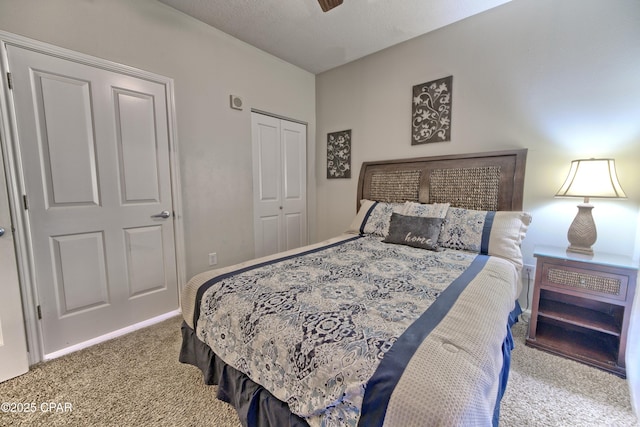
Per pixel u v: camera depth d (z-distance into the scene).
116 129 2.00
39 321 1.73
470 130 2.46
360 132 3.24
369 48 2.90
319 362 0.91
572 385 1.49
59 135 1.77
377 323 1.02
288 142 3.43
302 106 3.49
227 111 2.70
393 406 0.73
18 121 1.62
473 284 1.40
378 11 2.26
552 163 2.10
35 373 1.62
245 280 1.47
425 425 0.67
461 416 0.67
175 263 2.40
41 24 1.67
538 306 1.84
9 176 1.58
